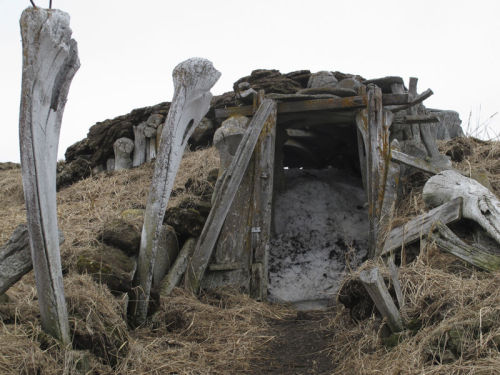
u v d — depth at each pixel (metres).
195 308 5.46
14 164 12.69
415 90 7.36
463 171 6.58
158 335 4.77
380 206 6.09
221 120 7.11
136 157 9.80
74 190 8.95
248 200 6.46
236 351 4.65
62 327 3.74
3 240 6.31
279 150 7.66
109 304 4.29
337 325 5.04
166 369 4.12
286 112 6.76
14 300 4.23
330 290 6.46
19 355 3.45
